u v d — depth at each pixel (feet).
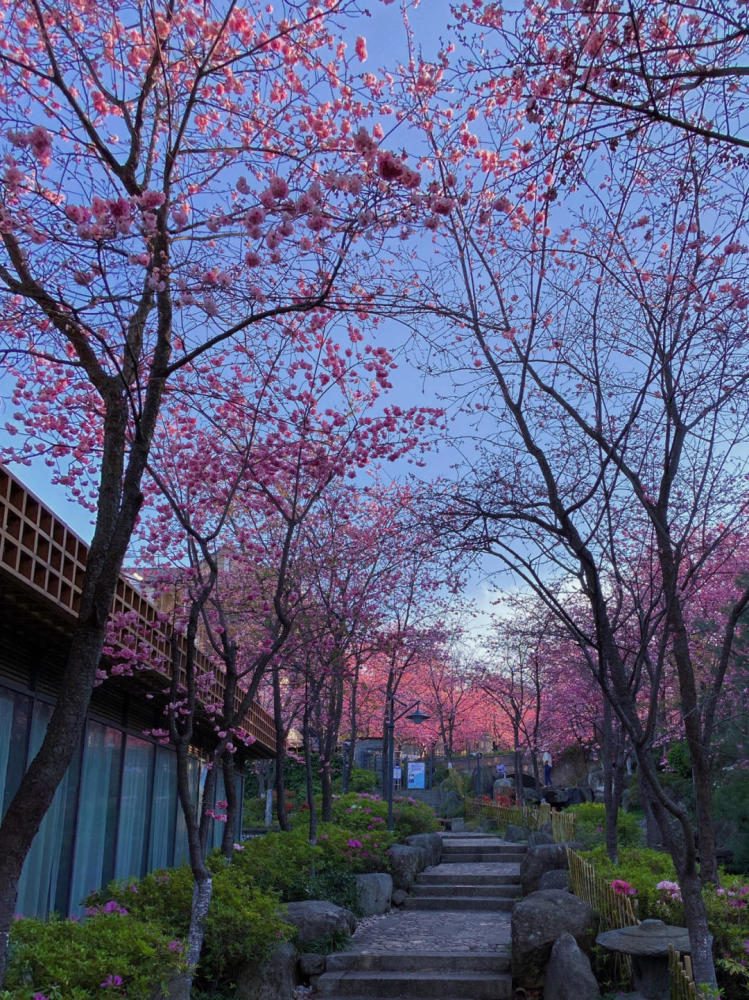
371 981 31.19
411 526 21.58
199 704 38.24
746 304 19.02
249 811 88.07
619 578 19.30
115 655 29.01
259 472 31.04
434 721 135.54
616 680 17.90
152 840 43.50
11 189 16.39
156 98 20.13
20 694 28.22
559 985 27.17
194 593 29.22
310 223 17.46
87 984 17.95
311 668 44.37
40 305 17.54
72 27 18.99
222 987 27.17
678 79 15.62
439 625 68.64
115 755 37.37
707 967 16.87
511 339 20.06
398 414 31.86
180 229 19.07
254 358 25.84
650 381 18.35
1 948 12.48
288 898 37.88
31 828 13.15
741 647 43.80
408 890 48.57
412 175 15.47
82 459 29.76
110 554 15.14
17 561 21.70
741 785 47.75
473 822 85.15
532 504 19.89
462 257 19.95
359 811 59.31
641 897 28.55
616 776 40.52
